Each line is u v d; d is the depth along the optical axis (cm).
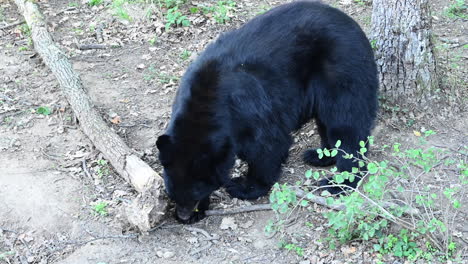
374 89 579
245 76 525
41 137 682
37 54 848
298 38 545
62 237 546
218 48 547
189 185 514
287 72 543
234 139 524
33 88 776
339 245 529
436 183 597
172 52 862
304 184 617
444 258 502
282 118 556
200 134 507
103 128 655
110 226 558
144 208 532
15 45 874
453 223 540
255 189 595
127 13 940
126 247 536
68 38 897
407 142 662
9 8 977
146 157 650
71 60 845
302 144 680
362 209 508
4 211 573
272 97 539
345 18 569
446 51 814
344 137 577
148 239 545
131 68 828
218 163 514
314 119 642
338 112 566
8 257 525
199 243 541
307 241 539
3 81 789
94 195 594
